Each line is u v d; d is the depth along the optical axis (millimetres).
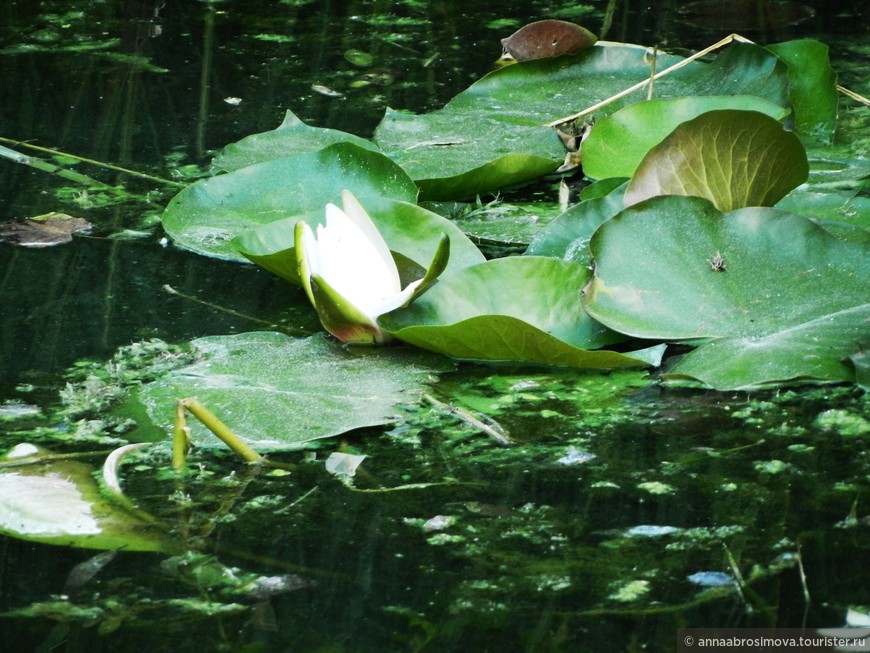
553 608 4551
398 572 4574
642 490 4621
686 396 4703
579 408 4695
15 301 4820
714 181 4809
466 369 4738
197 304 4820
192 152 5062
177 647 4535
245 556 4586
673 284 4750
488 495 4625
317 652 4527
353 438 4676
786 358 4691
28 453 4656
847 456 4641
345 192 4781
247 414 4684
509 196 4988
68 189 4996
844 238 4781
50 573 4578
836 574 4559
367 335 4762
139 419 4688
